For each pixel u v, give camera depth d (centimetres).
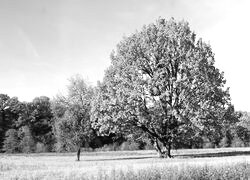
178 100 4753
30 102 14338
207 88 4609
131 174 2180
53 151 9662
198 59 4709
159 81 4653
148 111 4772
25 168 3222
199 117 4478
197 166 2527
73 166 3341
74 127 4781
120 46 5200
